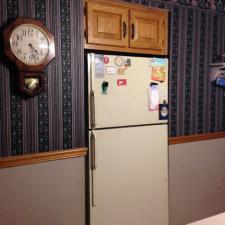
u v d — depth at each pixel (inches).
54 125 83.4
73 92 85.9
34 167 80.5
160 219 104.7
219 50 117.3
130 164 96.0
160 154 102.7
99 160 89.7
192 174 113.9
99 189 90.4
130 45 95.0
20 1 75.6
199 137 113.8
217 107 119.4
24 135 79.0
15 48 73.6
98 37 88.7
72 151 85.9
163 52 103.1
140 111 96.4
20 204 79.1
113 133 91.7
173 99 106.3
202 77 113.7
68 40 83.9
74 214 88.7
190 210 114.4
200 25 111.0
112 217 93.7
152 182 101.5
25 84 75.9
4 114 75.7
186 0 105.7
